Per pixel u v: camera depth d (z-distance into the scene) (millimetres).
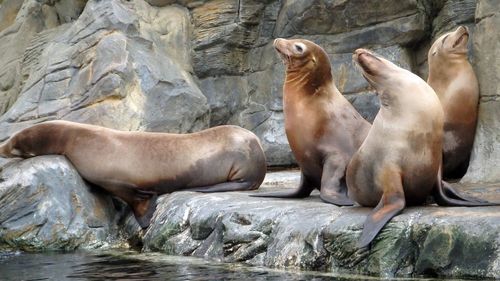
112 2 14984
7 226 10195
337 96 10141
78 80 14148
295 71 10078
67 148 11109
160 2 15992
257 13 15305
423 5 13758
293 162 14500
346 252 7316
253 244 8211
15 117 14125
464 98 11359
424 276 6902
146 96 13914
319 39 14547
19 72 16797
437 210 7453
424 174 7645
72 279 7480
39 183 10438
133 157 10914
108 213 10922
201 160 11008
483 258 6652
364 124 9898
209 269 7797
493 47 11188
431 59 11688
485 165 11195
